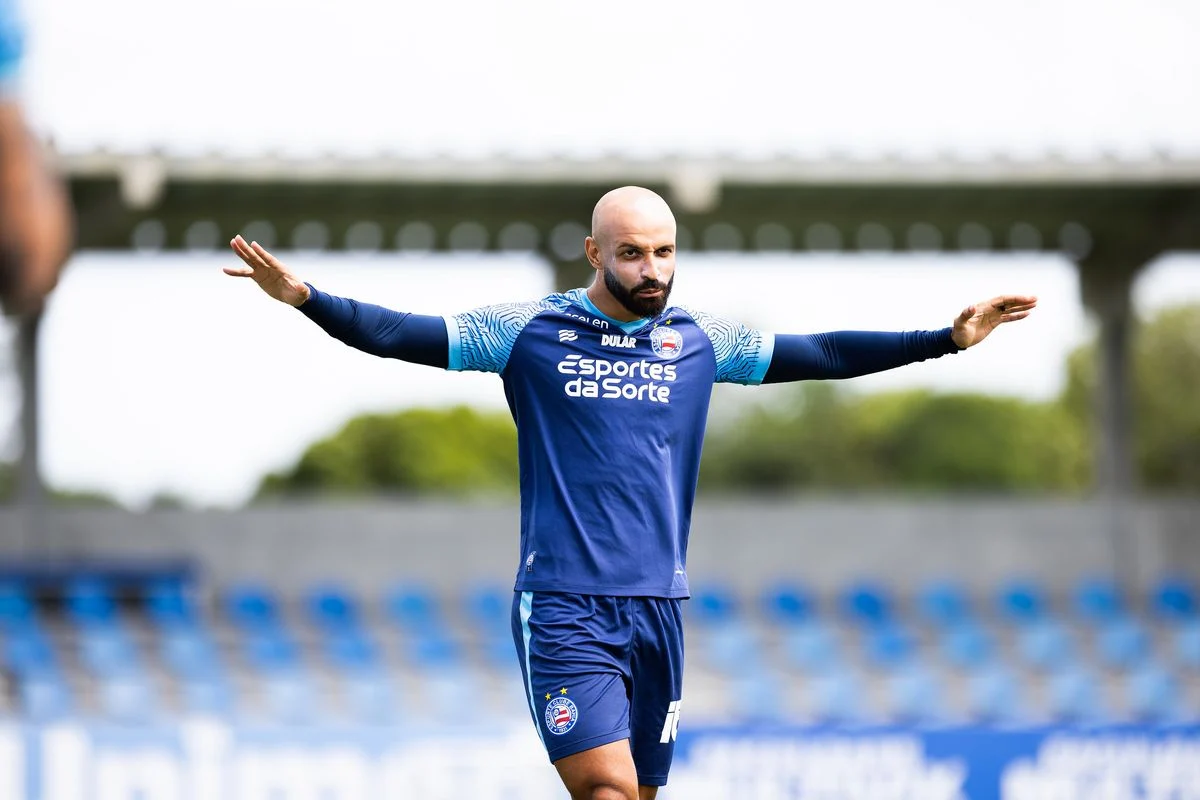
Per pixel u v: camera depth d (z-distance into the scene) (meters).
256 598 70.06
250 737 38.03
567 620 14.67
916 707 61.91
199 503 72.50
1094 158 60.19
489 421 138.00
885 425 160.12
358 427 132.62
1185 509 73.56
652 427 15.05
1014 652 69.75
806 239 70.12
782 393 165.00
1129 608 72.81
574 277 69.31
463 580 71.75
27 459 69.19
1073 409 160.88
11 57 6.98
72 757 37.03
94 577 68.25
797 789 39.75
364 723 58.28
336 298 14.60
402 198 63.75
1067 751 40.31
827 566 73.12
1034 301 15.46
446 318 15.09
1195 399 150.75
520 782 38.88
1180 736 40.75
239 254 14.07
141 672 64.50
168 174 57.22
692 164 59.41
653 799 15.74
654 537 14.98
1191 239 67.50
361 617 70.62
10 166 6.96
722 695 63.25
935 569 73.31
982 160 60.06
